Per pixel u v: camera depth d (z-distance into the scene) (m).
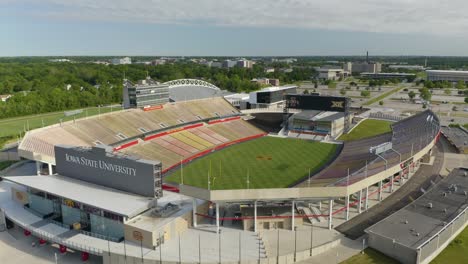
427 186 104.38
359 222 81.56
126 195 78.25
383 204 91.50
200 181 103.38
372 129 166.25
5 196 93.06
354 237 75.31
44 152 101.81
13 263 68.56
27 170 111.38
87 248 68.06
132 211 70.25
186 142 141.50
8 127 175.25
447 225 72.00
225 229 76.50
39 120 193.50
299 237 74.12
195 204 76.50
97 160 83.31
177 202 81.50
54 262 69.00
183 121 157.50
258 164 120.12
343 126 164.62
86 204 73.62
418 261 64.19
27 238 78.12
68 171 89.19
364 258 68.12
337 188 74.44
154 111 156.38
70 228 75.62
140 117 147.62
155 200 76.75
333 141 151.62
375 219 83.00
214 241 71.56
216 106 181.25
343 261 67.38
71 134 120.12
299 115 166.38
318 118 159.75
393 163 92.06
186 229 75.94
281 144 148.88
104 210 71.69
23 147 98.69
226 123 170.25
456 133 167.88
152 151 128.62
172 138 142.12
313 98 170.25
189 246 69.38
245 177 106.62
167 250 67.62
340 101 164.88
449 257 68.81
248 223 76.62
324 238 74.06
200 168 116.44
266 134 169.25
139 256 65.31
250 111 184.12
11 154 124.25
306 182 87.62
